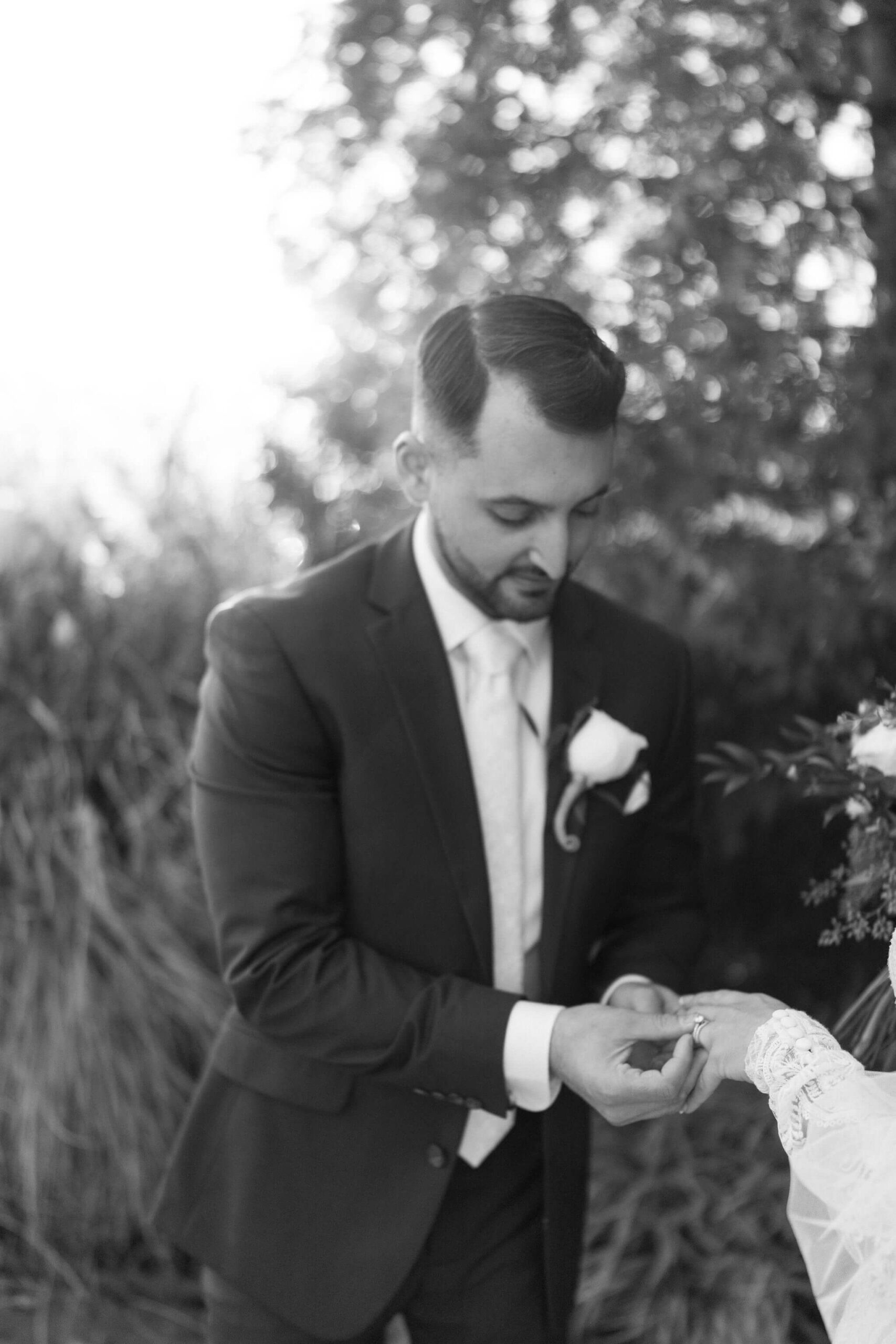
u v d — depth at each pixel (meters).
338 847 1.71
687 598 2.66
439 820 1.68
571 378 1.53
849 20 2.47
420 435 1.65
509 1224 1.80
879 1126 1.18
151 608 3.01
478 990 1.63
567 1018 1.58
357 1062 1.64
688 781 1.94
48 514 3.06
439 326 1.63
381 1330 1.76
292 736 1.68
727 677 2.77
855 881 1.60
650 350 2.55
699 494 2.56
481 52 2.68
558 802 1.75
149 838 2.87
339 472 2.96
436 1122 1.71
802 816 2.84
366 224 2.82
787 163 2.47
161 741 2.94
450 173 2.68
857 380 2.48
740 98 2.52
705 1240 2.43
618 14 2.63
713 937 2.93
